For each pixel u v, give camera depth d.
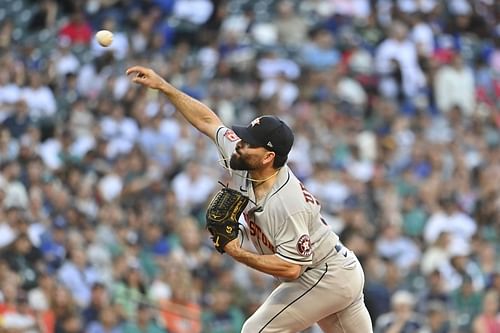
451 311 52.38
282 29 79.88
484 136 75.44
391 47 80.00
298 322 27.09
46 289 44.31
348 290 26.88
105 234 50.41
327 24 81.62
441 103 79.06
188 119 27.80
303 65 76.06
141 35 73.94
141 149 59.66
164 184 57.31
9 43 70.44
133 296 47.06
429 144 70.00
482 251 57.47
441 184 65.19
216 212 25.64
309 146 65.75
